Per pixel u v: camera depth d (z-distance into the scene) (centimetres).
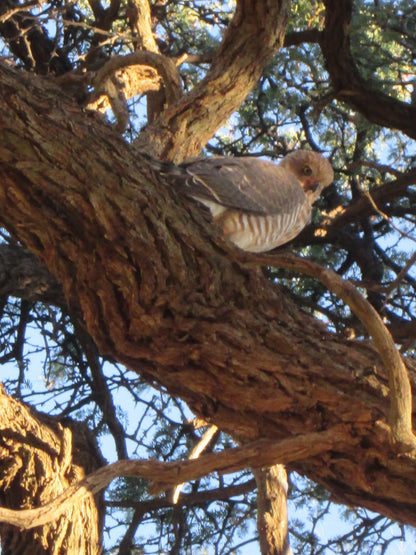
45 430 973
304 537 1280
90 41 1528
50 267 682
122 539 1245
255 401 669
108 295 655
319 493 1305
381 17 1303
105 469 605
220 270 660
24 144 616
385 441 637
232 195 867
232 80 962
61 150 623
